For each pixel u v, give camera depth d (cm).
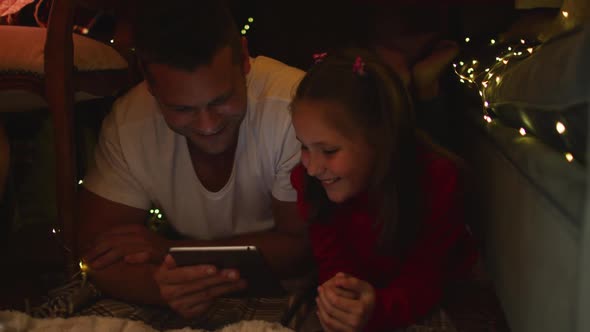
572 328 75
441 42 192
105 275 132
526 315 101
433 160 116
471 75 172
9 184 189
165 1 112
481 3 184
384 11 190
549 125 91
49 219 198
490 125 138
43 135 195
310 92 107
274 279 123
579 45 73
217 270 120
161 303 129
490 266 140
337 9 222
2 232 189
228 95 115
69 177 145
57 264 168
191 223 146
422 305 116
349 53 115
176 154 136
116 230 137
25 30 153
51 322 116
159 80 112
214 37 111
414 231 114
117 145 138
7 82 146
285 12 230
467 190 121
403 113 111
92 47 165
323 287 110
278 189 135
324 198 122
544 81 88
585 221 64
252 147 134
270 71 142
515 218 110
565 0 145
